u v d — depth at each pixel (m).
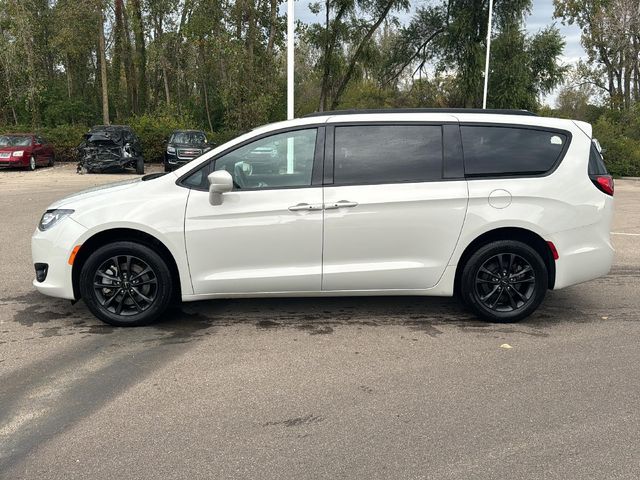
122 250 4.96
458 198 4.98
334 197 4.93
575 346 4.68
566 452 3.11
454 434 3.29
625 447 3.16
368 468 2.96
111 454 3.09
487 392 3.83
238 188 4.97
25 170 24.83
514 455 3.08
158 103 40.22
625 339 4.84
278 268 5.01
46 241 5.00
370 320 5.33
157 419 3.47
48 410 3.58
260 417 3.50
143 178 5.47
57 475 2.90
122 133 22.70
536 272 5.14
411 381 4.00
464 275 5.14
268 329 5.08
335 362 4.34
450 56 30.33
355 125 5.06
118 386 3.92
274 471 2.93
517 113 5.26
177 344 4.70
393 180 5.00
